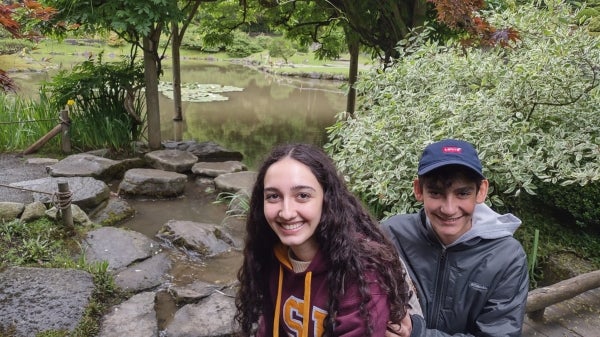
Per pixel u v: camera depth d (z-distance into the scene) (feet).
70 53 64.49
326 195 3.18
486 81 9.16
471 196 4.09
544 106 8.83
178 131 24.81
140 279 8.79
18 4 7.88
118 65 18.79
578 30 9.02
